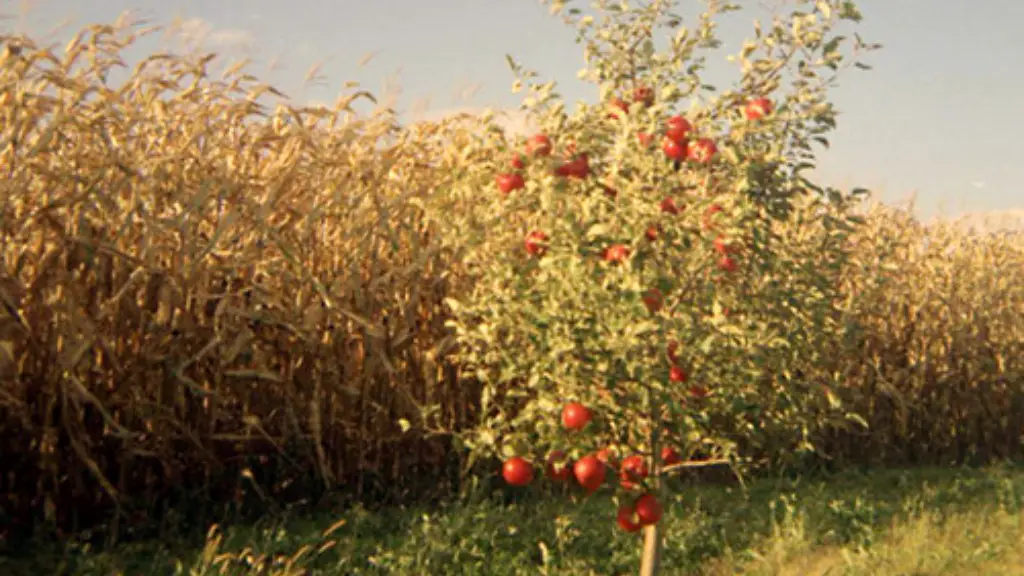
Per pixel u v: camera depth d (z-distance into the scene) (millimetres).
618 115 4496
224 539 6160
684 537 6402
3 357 5516
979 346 11398
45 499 5898
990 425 11281
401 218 7434
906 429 10758
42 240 5953
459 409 7832
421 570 5688
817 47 4918
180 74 6613
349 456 7371
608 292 4320
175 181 6363
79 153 5934
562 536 6238
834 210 6492
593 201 4445
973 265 11914
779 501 7875
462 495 7117
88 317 6039
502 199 4957
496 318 4934
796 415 5434
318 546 6117
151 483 6387
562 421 4578
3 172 5680
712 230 4477
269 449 7008
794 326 5117
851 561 5887
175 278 6234
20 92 5660
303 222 6980
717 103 4809
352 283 7117
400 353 7562
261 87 6773
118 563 5629
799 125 4883
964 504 7867
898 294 10727
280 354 6957
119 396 6211
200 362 6602
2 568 5402
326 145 7211
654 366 4406
